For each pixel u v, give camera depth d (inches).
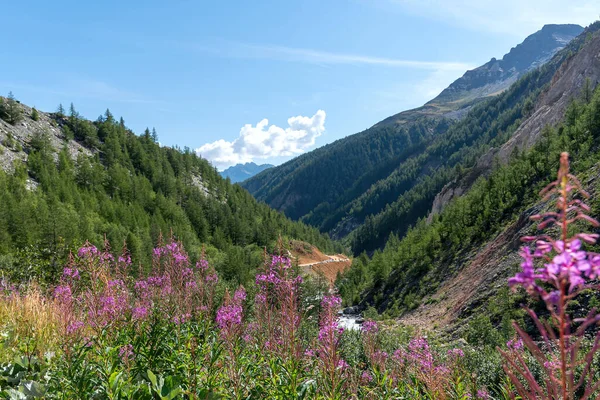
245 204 6304.1
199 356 206.1
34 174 4106.8
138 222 3833.7
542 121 3868.1
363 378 238.1
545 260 56.6
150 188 5241.1
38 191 3590.1
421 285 2329.0
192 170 6840.6
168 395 188.9
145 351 222.5
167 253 273.3
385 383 226.2
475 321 1228.5
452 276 2133.4
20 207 2726.4
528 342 65.6
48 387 212.1
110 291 230.8
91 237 2362.2
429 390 219.3
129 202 4534.9
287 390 189.5
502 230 2150.6
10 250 2352.4
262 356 211.8
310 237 5979.3
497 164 3789.4
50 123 5536.4
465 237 2470.5
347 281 3378.4
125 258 277.1
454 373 257.4
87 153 5344.5
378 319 2086.6
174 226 3686.0
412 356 259.8
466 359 384.5
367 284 3041.3
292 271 214.2
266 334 219.1
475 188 3378.4
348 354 285.7
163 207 4616.1
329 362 183.0
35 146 4601.4
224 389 195.5
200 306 234.1
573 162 2166.6
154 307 245.4
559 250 53.2
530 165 2605.8
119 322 225.8
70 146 5260.8
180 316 233.3
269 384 199.8
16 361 247.8
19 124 4926.2
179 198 5310.0
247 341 226.8
